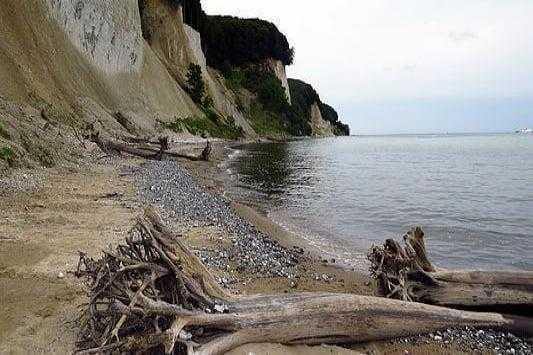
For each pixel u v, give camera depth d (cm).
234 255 988
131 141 3259
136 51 5222
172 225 1192
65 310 614
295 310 582
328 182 2733
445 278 741
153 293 555
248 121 9819
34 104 2409
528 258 1144
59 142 2114
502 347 647
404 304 659
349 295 637
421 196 2208
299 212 1723
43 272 740
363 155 5750
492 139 14850
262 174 2992
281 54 12656
